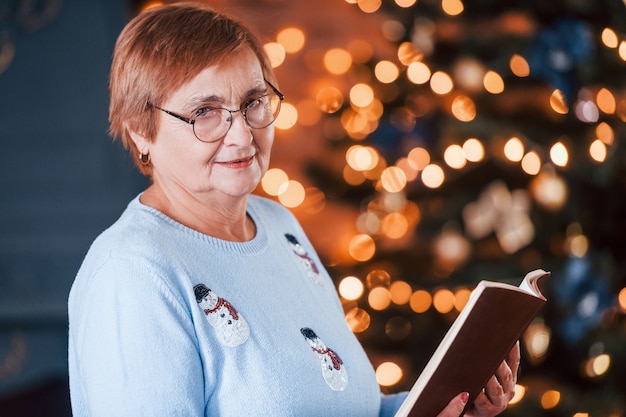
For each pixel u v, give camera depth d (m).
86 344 1.27
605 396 2.91
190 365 1.25
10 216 3.65
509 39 2.99
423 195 3.14
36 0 3.54
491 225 3.20
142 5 3.56
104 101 3.57
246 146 1.34
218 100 1.32
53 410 2.83
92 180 3.61
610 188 2.97
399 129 3.31
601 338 2.94
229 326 1.32
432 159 3.07
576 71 2.90
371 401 1.48
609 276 2.94
